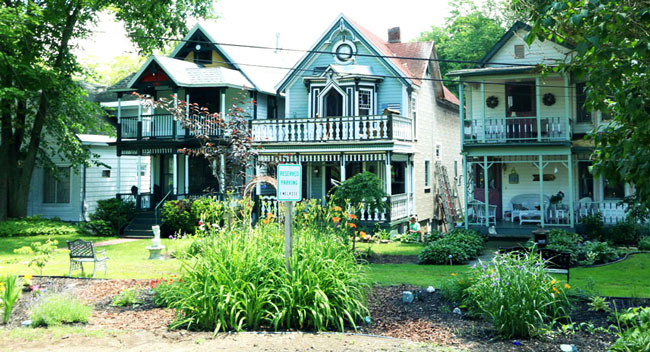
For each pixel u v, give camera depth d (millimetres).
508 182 22609
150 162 30828
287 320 7590
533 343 7020
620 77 6832
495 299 7430
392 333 7559
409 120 23672
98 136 29156
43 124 25750
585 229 19531
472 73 20453
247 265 8000
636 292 9930
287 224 8000
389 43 30312
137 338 7227
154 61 24812
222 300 7543
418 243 20312
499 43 21359
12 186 25438
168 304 8750
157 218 23828
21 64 22500
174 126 24812
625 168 6852
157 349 6691
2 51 21797
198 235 15281
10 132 25094
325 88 23625
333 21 24641
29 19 21688
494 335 7410
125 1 25516
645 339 5867
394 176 25578
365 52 24609
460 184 35750
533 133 21250
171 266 13945
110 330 7586
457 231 19859
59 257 16469
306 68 25406
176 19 28109
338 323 7820
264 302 7668
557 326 7781
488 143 20141
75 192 28016
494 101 21953
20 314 8703
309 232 9531
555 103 21109
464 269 13945
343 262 8562
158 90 27078
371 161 24031
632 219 18281
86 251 12148
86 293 10289
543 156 21938
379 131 21609
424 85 28172
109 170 29281
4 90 21141
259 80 27219
